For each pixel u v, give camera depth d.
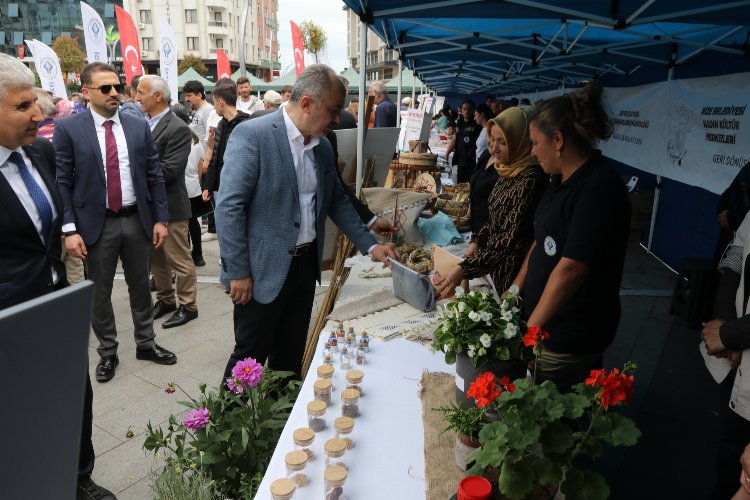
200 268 5.51
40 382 0.49
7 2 62.69
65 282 2.15
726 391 1.69
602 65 7.14
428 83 13.92
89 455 2.22
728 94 4.19
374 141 3.76
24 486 0.50
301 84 2.07
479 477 1.08
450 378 1.80
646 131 5.90
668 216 5.64
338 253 2.97
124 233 3.20
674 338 3.99
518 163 2.21
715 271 3.43
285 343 2.57
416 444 1.47
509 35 5.49
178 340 3.86
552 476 1.00
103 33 9.66
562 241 1.72
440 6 3.14
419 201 3.31
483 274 2.23
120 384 3.25
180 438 1.99
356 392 1.60
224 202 2.10
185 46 57.75
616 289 1.79
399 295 2.53
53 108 5.28
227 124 4.26
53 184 2.10
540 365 1.84
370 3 3.27
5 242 1.88
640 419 2.96
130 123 3.18
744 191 3.08
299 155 2.20
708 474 2.52
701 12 2.97
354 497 1.26
